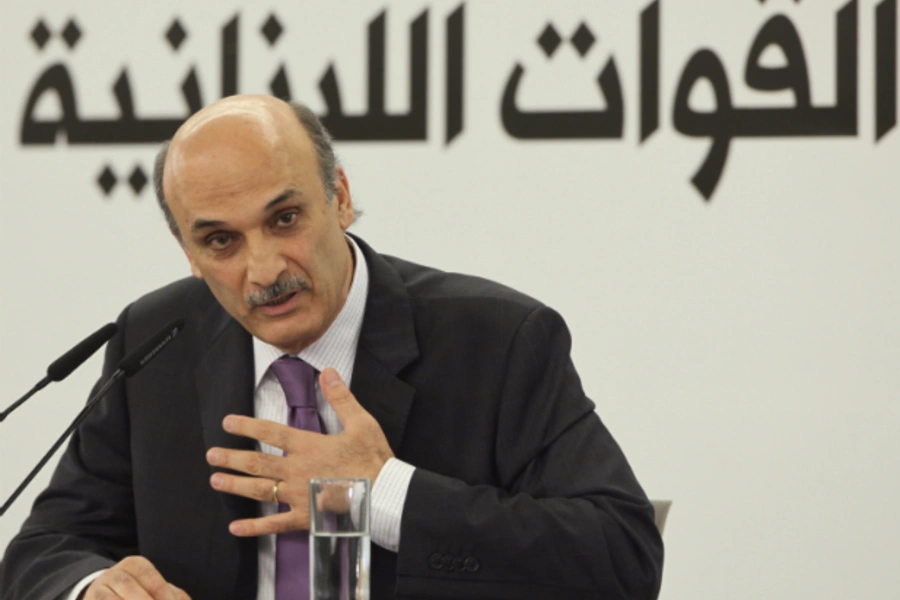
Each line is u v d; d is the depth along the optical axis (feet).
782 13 44.29
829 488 42.19
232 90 48.32
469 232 45.93
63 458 25.43
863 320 42.65
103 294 48.14
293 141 20.62
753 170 43.91
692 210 44.24
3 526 46.42
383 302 23.47
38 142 49.01
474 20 46.62
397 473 20.68
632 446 43.65
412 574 20.42
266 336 21.09
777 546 42.24
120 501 24.34
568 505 21.13
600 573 20.54
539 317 23.50
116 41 49.11
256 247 20.26
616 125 45.19
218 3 48.65
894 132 43.11
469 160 46.19
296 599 21.50
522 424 22.70
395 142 46.80
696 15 44.96
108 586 20.20
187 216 20.48
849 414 42.34
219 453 19.79
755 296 43.45
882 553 41.63
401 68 47.14
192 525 22.81
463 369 23.03
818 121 43.62
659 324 44.06
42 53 49.39
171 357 24.40
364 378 22.62
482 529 20.40
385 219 46.52
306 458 19.99
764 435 42.83
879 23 43.57
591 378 44.27
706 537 42.70
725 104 44.42
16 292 48.39
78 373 47.39
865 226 42.96
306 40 47.98
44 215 48.65
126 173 48.52
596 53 45.62
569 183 45.34
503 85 46.19
